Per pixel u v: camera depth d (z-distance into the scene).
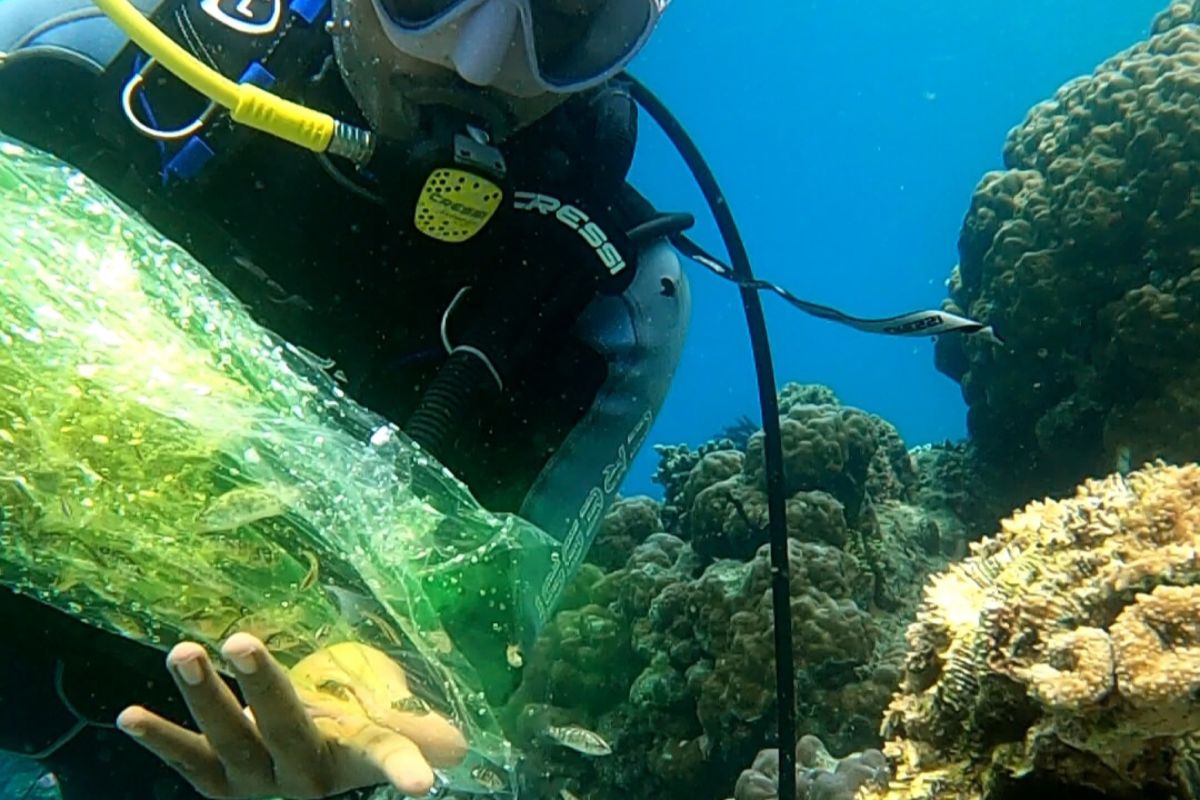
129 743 0.68
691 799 1.19
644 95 0.85
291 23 0.64
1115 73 1.58
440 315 0.68
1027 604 0.42
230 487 0.37
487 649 0.49
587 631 1.36
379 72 0.61
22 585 0.38
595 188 0.70
